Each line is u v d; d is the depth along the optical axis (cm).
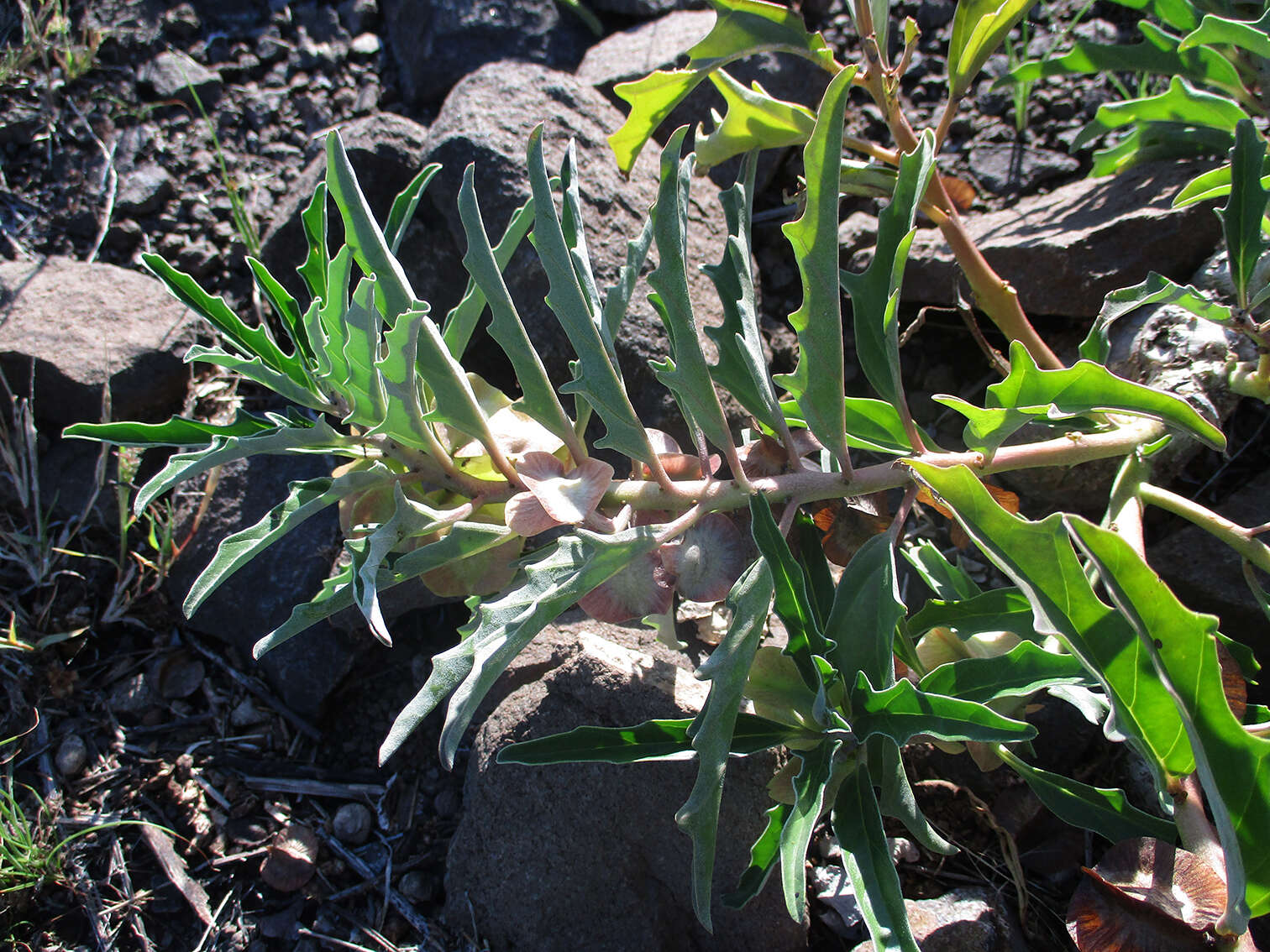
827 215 27
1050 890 35
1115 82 49
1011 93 53
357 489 28
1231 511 39
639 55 54
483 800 36
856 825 28
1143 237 42
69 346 46
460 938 36
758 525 28
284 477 44
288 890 38
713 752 27
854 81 37
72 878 38
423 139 48
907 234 28
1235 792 24
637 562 28
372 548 25
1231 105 39
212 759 41
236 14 59
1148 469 34
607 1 57
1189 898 26
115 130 55
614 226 46
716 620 39
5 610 44
